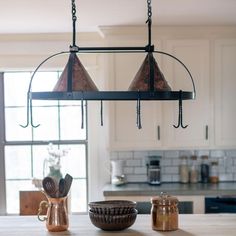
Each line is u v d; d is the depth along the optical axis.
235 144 4.04
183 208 3.75
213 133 4.04
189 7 3.25
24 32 4.22
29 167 4.51
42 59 4.33
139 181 4.34
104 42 4.20
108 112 4.02
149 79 1.94
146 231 2.24
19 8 3.21
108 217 2.20
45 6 3.16
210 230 2.25
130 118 4.02
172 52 4.01
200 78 4.02
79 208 4.48
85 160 4.49
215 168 4.25
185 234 2.17
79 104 4.47
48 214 2.27
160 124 4.02
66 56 4.32
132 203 2.32
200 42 4.01
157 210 2.24
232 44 4.02
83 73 2.02
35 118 4.48
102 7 3.21
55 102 4.47
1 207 4.48
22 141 4.49
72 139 4.48
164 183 4.23
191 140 4.03
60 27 4.00
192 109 4.02
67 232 2.24
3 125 4.48
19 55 4.33
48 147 4.26
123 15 3.50
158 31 3.99
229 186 3.95
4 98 4.48
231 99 4.04
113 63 4.01
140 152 4.36
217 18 3.65
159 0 3.03
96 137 4.38
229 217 2.59
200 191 3.74
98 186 4.39
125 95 1.91
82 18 3.60
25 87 4.47
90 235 2.17
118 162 4.20
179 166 4.31
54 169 3.54
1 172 4.48
